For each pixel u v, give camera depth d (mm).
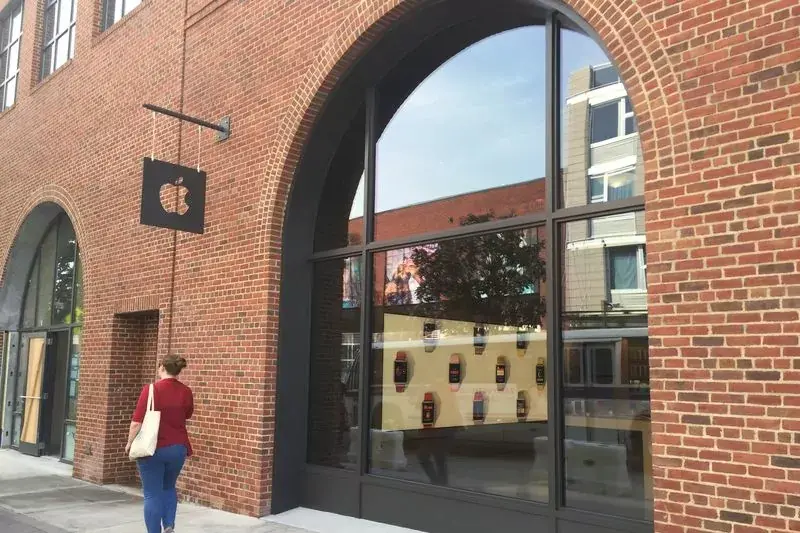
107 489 9750
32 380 13867
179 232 9211
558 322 5742
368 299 7516
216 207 8656
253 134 8289
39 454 13016
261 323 7781
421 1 6645
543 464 5750
